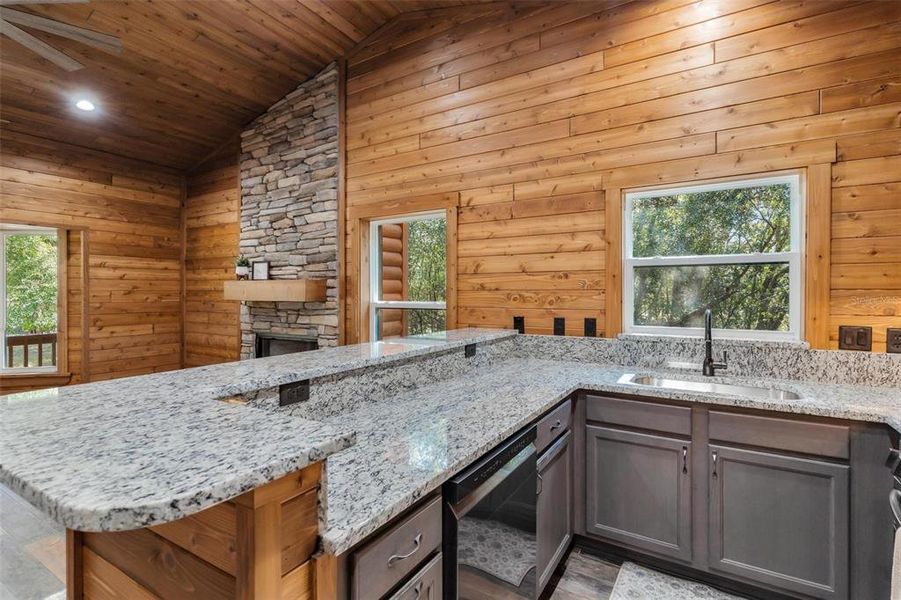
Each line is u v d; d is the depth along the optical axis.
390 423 1.49
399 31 3.50
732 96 2.36
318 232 3.97
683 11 2.48
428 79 3.37
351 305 3.81
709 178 2.41
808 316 2.19
